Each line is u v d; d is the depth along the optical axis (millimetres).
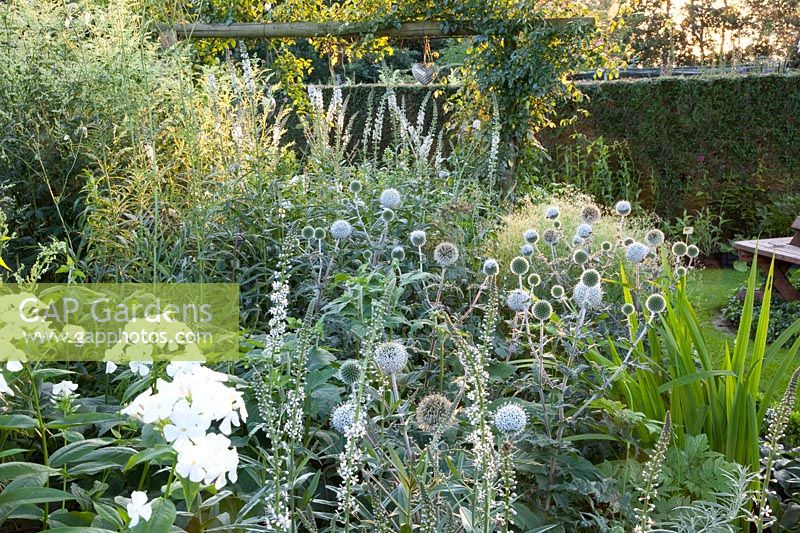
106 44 4184
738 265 8531
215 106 4441
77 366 2986
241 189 4266
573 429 3084
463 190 5504
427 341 3588
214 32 7145
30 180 4066
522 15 6766
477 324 3879
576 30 6758
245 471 2471
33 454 2391
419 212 4668
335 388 2654
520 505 2545
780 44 19016
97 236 3619
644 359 3445
